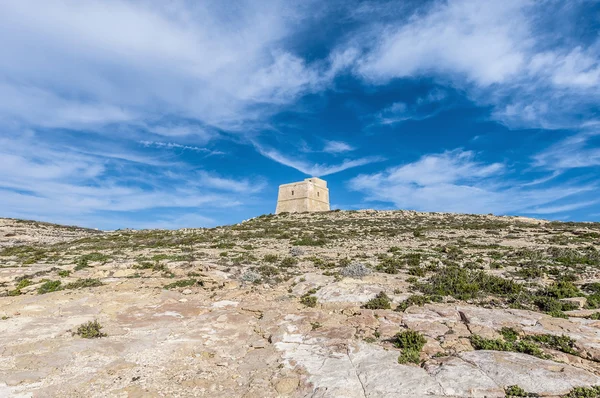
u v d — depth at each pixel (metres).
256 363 11.49
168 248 36.03
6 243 49.84
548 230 44.62
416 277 20.94
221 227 61.41
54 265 27.30
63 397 9.44
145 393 9.64
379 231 48.09
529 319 13.11
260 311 16.33
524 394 8.52
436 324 13.23
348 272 21.67
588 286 17.69
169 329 14.72
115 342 13.24
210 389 9.97
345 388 9.30
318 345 12.34
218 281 21.61
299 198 78.88
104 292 19.95
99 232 73.00
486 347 11.16
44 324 14.99
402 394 8.85
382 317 14.47
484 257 27.11
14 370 10.81
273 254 31.53
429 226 52.12
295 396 9.34
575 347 10.90
